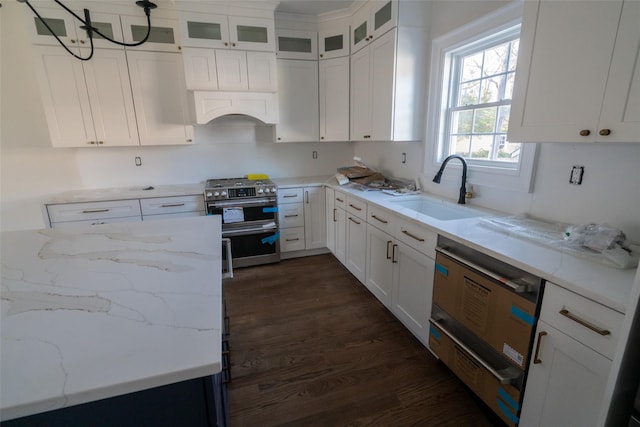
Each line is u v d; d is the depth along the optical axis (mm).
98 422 681
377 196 2641
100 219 2818
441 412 1564
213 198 3004
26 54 2754
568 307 1042
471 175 2205
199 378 714
